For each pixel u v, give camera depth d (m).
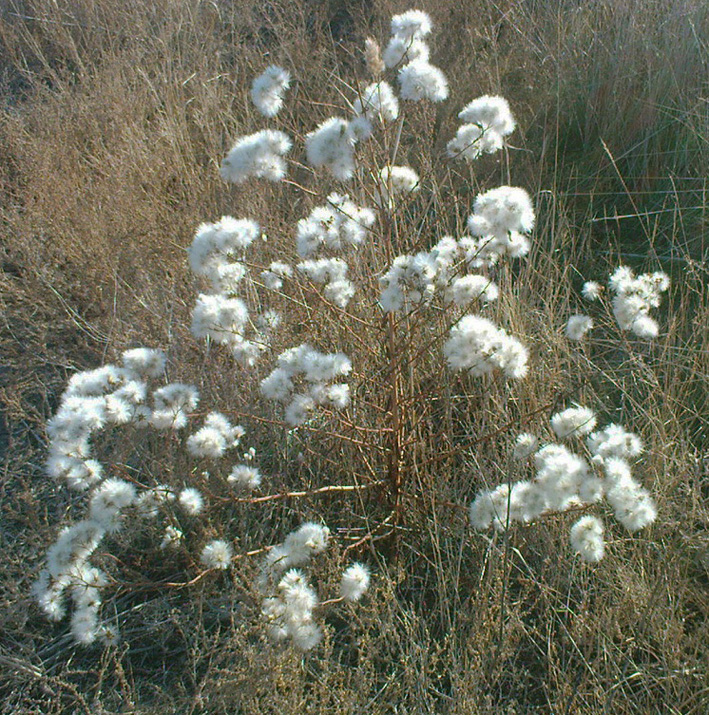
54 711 2.34
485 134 2.67
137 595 2.63
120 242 3.86
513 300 3.22
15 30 6.47
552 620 2.32
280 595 2.07
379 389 2.90
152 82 5.35
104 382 2.49
